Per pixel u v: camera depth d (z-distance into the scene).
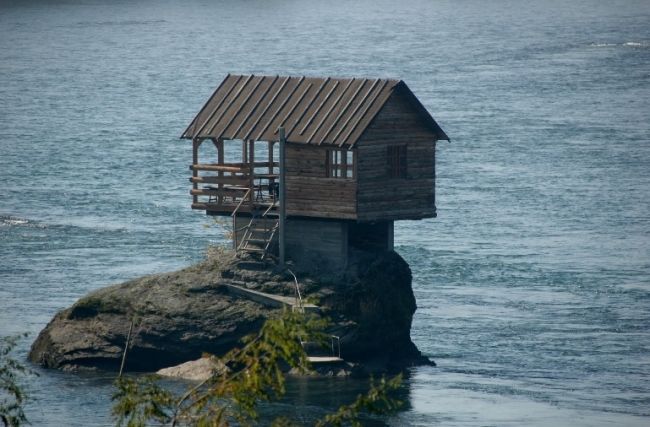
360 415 132.50
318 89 150.00
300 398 135.88
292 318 83.62
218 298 146.38
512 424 130.00
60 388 139.62
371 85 147.12
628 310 172.88
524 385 142.62
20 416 96.81
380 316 146.38
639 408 135.50
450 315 169.75
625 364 150.50
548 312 171.50
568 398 138.38
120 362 146.25
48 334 149.38
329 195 145.88
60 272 190.88
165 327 145.00
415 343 157.75
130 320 146.75
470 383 143.25
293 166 147.75
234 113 152.25
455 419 131.50
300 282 146.00
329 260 147.62
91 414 131.00
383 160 146.12
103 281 185.50
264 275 147.62
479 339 159.62
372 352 146.88
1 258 199.62
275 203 151.00
